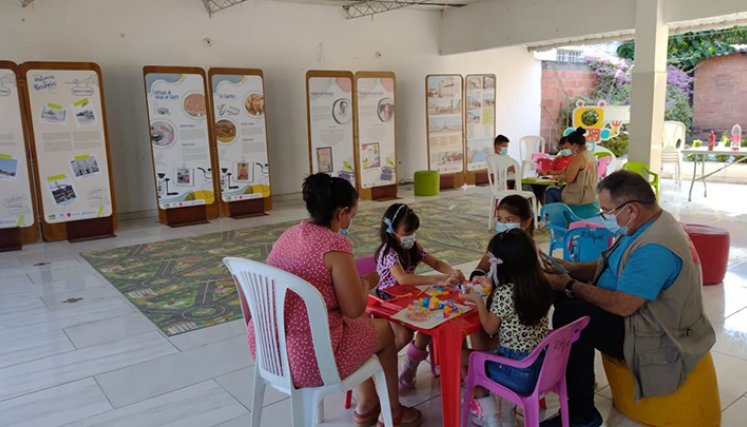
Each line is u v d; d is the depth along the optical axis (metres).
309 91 8.43
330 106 8.63
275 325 2.09
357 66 9.73
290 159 9.21
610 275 2.53
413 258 2.97
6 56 6.84
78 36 7.25
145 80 7.13
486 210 8.20
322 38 9.27
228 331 3.88
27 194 6.48
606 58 13.40
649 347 2.37
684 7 7.16
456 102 10.23
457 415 2.27
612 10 7.91
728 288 4.50
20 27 6.88
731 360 3.22
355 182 9.05
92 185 6.84
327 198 2.14
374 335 2.27
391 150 9.38
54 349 3.63
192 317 4.16
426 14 10.46
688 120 12.33
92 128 6.78
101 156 6.87
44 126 6.51
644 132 7.57
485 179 10.97
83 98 6.68
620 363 2.58
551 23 8.75
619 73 13.35
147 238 6.78
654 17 7.32
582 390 2.46
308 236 2.12
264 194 8.21
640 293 2.30
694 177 8.54
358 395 2.62
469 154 10.62
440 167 10.17
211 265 5.55
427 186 9.59
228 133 7.81
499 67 11.71
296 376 2.08
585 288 2.47
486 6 9.74
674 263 2.33
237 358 3.44
